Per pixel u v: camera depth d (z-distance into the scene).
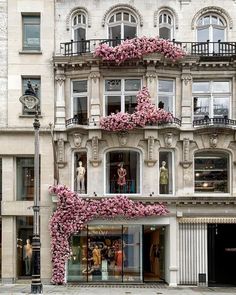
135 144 28.20
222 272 29.50
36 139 22.78
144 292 24.62
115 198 27.58
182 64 28.30
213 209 27.83
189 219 27.73
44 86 28.62
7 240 28.03
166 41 27.83
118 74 28.45
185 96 28.42
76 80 28.86
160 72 28.34
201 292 24.86
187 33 28.89
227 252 29.62
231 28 28.89
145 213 27.42
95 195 27.89
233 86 28.64
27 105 22.59
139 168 28.52
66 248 27.61
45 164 28.30
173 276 27.53
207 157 28.84
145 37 27.80
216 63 28.31
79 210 27.53
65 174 28.34
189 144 28.23
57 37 29.05
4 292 23.94
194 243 27.81
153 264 29.03
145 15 28.95
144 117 27.70
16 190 28.77
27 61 28.78
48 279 27.69
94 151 27.97
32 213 28.16
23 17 29.31
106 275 28.41
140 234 28.48
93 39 28.48
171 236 27.75
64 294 23.47
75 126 27.92
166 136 28.09
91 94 28.23
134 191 28.55
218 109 28.86
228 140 28.39
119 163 28.73
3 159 28.45
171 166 28.61
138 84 28.75
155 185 28.00
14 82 28.66
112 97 28.75
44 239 27.95
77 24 29.17
